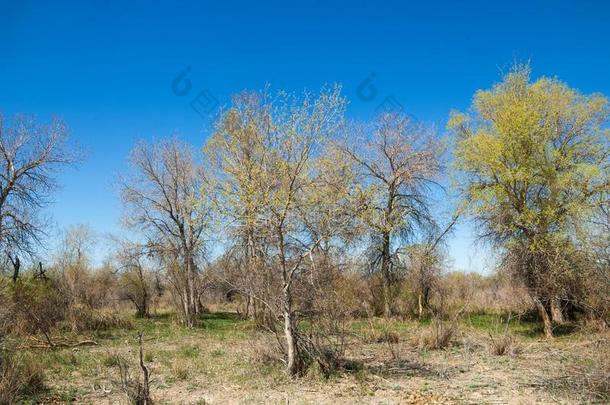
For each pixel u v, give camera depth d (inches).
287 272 533.0
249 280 537.3
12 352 529.3
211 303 1612.9
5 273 960.9
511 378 514.3
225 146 521.7
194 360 626.5
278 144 507.8
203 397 443.5
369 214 539.5
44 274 1161.4
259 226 512.1
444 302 1120.2
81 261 1310.3
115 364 604.1
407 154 1203.2
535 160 940.6
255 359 576.4
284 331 562.3
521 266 905.5
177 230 1244.5
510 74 1016.9
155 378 518.9
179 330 1033.5
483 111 1039.0
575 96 968.9
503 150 942.4
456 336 780.0
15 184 1029.8
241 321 1050.7
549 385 470.3
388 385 484.1
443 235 1246.3
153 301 1446.9
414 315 1175.0
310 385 482.0
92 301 1210.6
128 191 1270.9
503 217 960.3
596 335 612.1
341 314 599.2
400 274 1219.2
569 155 954.1
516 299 1055.0
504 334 733.3
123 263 1339.8
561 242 824.9
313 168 514.6
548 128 953.5
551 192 917.8
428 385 486.0
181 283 1127.0
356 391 458.6
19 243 996.6
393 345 732.7
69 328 944.3
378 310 1176.8
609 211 626.2
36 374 479.5
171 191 1237.1
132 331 1015.0
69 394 454.6
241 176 498.6
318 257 551.8
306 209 516.1
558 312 947.3
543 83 981.8
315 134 508.7
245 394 452.4
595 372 456.1
